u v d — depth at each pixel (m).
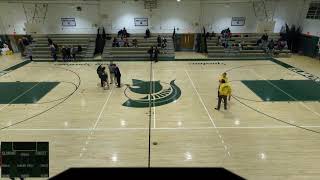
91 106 12.35
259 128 10.12
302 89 14.48
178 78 16.72
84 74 17.80
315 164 7.82
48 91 14.45
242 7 24.78
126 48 23.20
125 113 11.56
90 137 9.49
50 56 22.56
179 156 8.27
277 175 7.32
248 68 19.17
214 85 15.30
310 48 23.17
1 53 24.78
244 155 8.30
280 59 22.12
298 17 24.88
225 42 23.75
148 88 14.84
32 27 23.61
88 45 23.75
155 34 25.36
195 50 25.86
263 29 23.44
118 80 14.88
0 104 12.62
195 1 24.42
